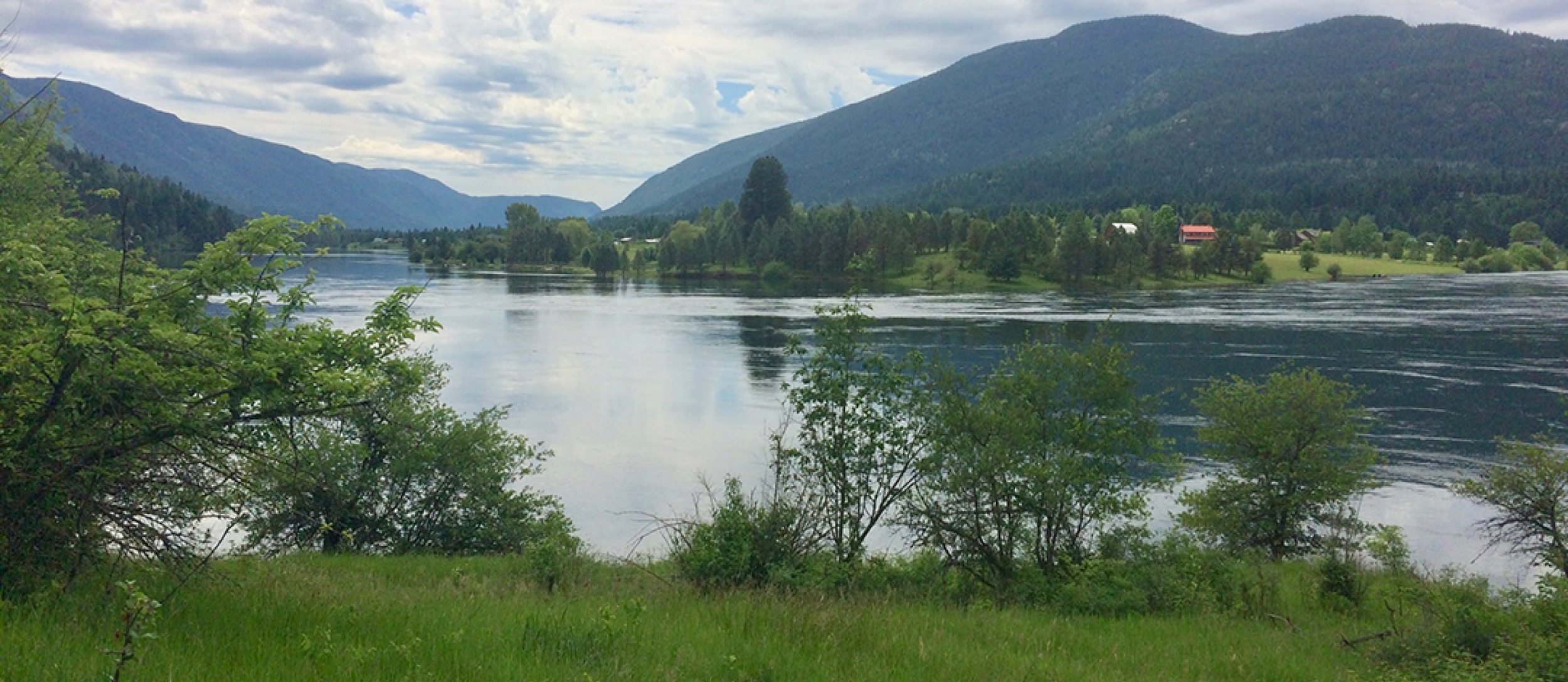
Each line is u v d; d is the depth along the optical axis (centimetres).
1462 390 5222
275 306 924
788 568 1257
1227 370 5906
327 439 1966
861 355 1512
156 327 776
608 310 10412
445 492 2203
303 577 1081
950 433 1486
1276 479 2670
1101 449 1501
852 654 826
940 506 1501
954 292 13538
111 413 781
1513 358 6356
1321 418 2661
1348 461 2753
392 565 1623
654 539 2733
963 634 1014
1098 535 1559
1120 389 1499
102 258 888
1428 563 2739
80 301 728
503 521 2248
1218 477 2853
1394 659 1036
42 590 738
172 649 629
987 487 1463
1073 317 9362
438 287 13412
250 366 809
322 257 930
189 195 10419
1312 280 15975
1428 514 3228
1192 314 9619
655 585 1302
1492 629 1009
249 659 623
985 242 14975
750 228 18050
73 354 732
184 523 877
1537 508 2345
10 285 762
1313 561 2328
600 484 3447
